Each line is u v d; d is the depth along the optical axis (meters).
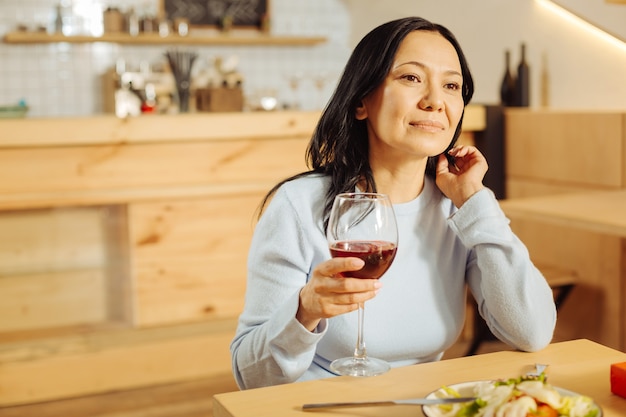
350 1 5.84
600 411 0.87
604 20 3.51
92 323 3.11
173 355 3.21
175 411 2.90
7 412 2.92
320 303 1.10
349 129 1.38
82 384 3.09
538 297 1.31
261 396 1.06
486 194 1.35
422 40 1.32
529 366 1.18
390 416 0.97
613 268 3.04
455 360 1.21
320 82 4.49
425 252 1.37
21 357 3.01
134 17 5.18
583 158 3.29
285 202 1.35
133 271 3.15
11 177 2.91
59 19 5.11
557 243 3.30
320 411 1.00
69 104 5.23
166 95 4.25
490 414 0.88
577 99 3.74
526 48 4.04
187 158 3.16
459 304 1.39
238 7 5.60
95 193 3.04
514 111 3.65
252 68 5.67
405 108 1.30
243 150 3.24
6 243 2.96
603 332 3.10
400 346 1.33
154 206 3.15
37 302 3.02
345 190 1.36
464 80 1.44
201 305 3.27
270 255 1.32
